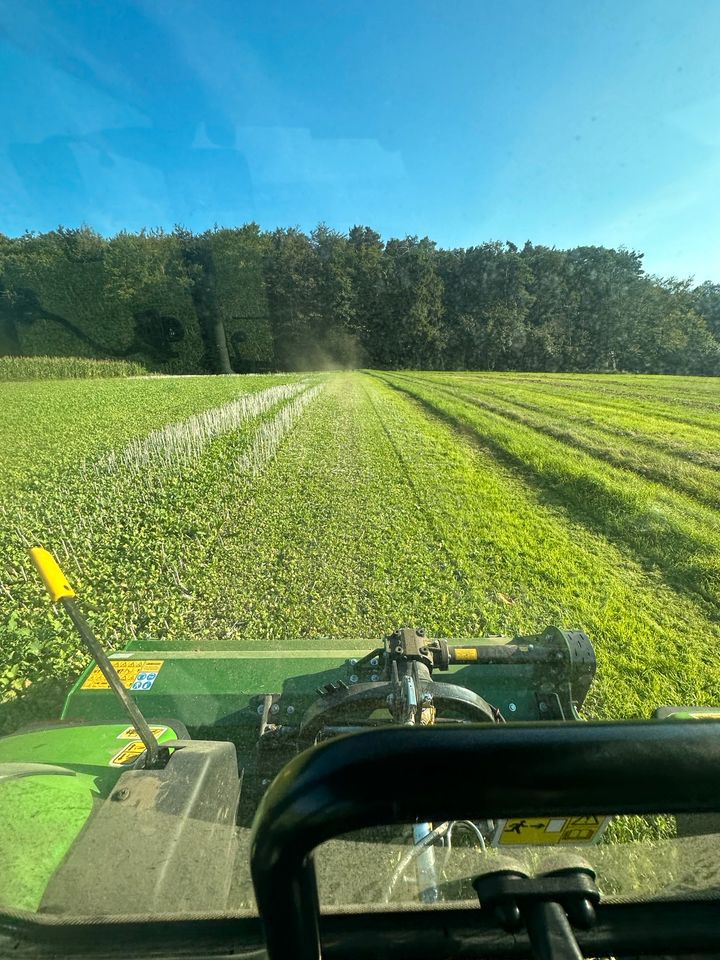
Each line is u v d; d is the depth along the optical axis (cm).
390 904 96
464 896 102
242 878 118
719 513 832
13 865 120
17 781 153
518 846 127
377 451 1227
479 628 487
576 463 1112
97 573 604
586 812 64
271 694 281
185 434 1288
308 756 66
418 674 233
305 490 911
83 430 1504
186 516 773
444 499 877
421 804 61
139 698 288
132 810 144
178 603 536
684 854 120
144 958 102
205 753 175
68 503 838
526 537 721
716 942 90
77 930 106
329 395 2528
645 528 746
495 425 1612
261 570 611
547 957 73
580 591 569
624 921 90
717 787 65
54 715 384
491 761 61
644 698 386
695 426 1656
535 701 277
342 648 325
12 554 650
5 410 1967
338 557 646
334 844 116
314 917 69
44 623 496
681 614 527
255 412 1761
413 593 554
